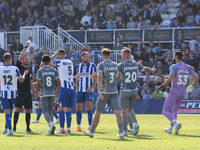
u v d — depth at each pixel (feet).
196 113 195.72
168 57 229.25
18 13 281.54
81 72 106.73
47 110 96.48
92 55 231.09
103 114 194.08
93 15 267.39
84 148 69.87
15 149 69.05
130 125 96.22
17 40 246.47
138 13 260.21
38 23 271.28
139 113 198.80
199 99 196.13
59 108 99.91
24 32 248.52
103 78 83.76
